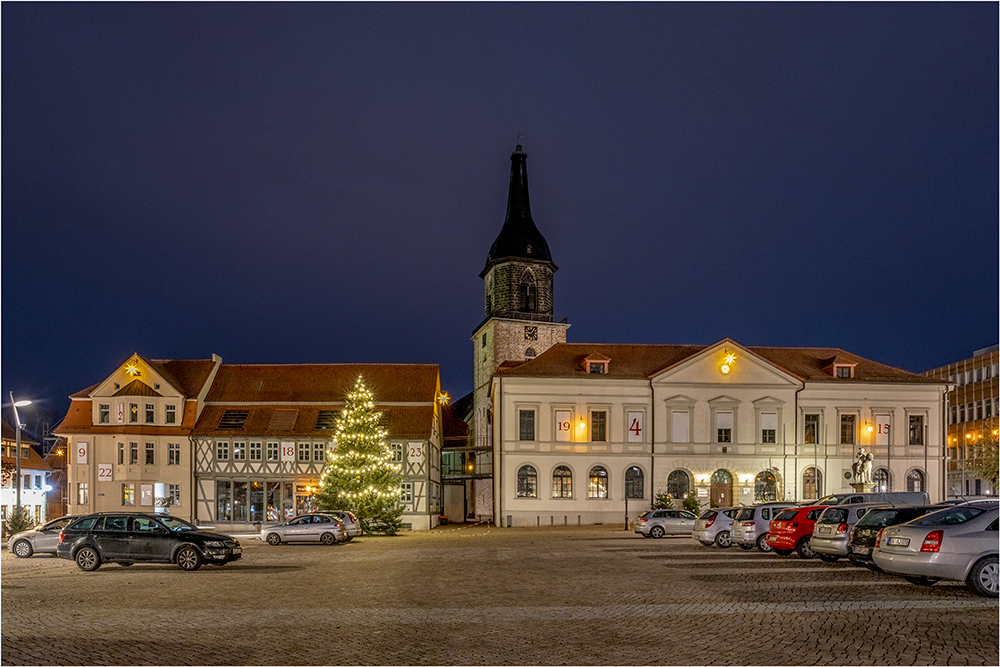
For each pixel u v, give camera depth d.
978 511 14.97
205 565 24.09
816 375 58.62
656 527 38.88
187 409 55.84
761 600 14.84
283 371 59.78
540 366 57.22
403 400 56.75
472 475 62.00
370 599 15.70
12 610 14.36
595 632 11.95
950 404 80.88
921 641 10.98
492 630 12.17
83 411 55.59
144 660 10.31
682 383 56.91
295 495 54.31
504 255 71.62
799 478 56.78
